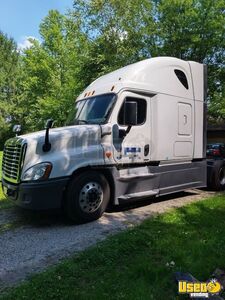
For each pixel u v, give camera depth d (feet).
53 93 97.66
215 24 56.70
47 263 13.69
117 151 20.76
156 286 11.42
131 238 15.62
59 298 10.80
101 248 14.53
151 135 22.71
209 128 71.36
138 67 22.79
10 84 145.89
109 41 64.80
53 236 17.11
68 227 18.65
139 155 21.94
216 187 29.27
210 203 23.11
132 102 21.01
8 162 20.03
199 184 26.81
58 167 18.26
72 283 11.76
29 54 106.22
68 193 18.75
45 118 98.37
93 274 12.44
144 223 18.40
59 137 18.83
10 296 10.89
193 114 26.02
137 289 11.16
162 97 23.43
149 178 22.59
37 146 18.33
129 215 20.89
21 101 131.13
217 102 60.03
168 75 24.18
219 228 17.20
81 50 89.86
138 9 62.85
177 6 57.57
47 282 11.75
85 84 72.69
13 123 138.51
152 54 60.44
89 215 19.42
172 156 24.25
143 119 22.20
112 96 21.15
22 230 18.38
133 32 62.64
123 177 21.08
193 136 26.08
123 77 22.31
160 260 13.55
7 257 14.44
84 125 20.61
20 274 12.77
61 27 105.19
